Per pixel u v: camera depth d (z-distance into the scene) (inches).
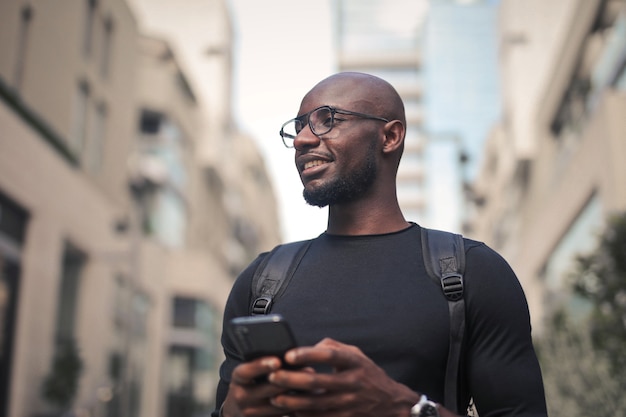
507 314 61.1
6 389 666.8
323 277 64.4
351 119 67.7
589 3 733.3
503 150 1314.0
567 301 734.5
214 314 1462.8
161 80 1288.1
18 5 732.7
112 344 1002.7
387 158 69.6
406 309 60.6
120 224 1227.2
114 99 989.8
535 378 60.2
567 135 879.7
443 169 3321.9
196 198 1521.9
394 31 4190.5
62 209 788.6
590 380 422.0
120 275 1042.7
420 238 66.1
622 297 353.7
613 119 577.3
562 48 855.1
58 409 738.8
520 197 1160.8
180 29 1774.1
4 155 649.6
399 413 53.1
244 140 2204.7
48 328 745.0
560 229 781.9
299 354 49.8
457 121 4104.3
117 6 1010.7
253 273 69.0
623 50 642.8
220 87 1728.6
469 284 61.4
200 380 1341.0
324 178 67.1
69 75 844.6
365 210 68.0
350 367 51.3
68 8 854.5
